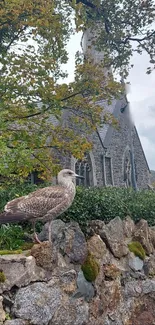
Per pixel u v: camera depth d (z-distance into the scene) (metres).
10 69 8.95
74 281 5.11
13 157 7.17
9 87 8.78
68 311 4.89
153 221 8.29
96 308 5.41
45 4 8.99
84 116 10.60
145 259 6.95
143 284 6.73
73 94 9.67
